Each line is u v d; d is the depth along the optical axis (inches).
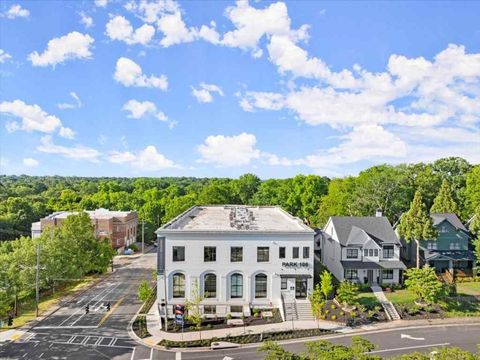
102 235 3666.3
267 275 1909.4
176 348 1497.3
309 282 1919.3
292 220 2284.7
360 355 898.7
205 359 1396.4
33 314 1909.4
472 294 2011.6
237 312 1875.0
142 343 1544.0
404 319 1780.3
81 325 1750.7
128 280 2664.9
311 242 1923.0
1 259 1887.3
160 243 1871.3
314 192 4158.5
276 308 1883.6
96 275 2822.3
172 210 3833.7
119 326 1738.4
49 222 3545.8
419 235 2244.1
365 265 2170.3
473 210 2965.1
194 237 1877.5
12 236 3937.0
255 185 5231.3
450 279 2210.9
